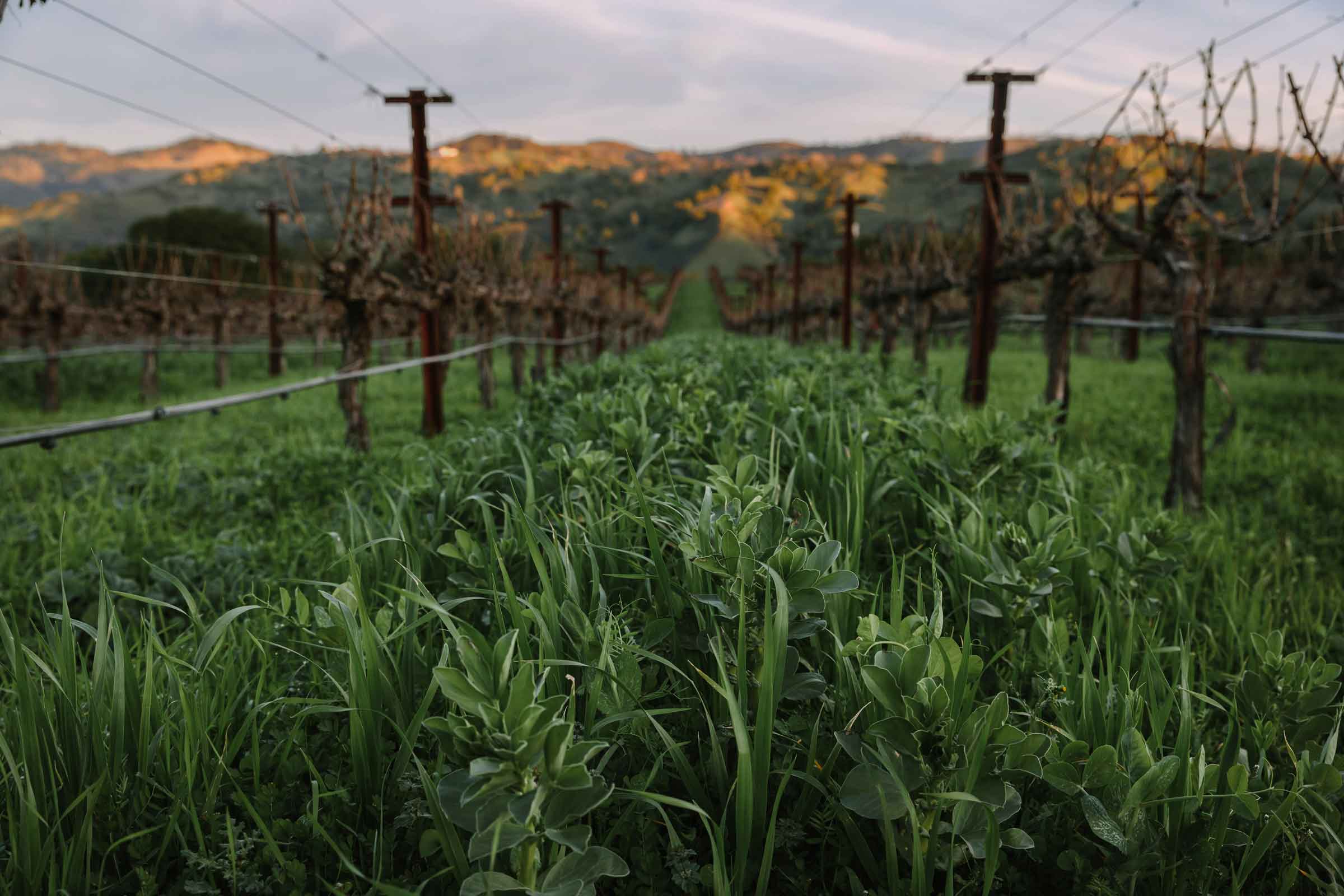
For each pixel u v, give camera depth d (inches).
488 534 117.7
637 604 106.8
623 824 78.8
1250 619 139.5
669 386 190.9
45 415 738.2
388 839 77.4
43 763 79.9
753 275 2605.8
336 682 88.4
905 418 186.7
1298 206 230.4
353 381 406.6
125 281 948.0
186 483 297.7
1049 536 113.7
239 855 75.5
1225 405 522.9
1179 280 273.1
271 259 987.9
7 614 160.7
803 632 85.0
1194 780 79.1
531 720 58.7
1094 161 308.2
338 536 139.3
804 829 81.8
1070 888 79.3
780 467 158.6
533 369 909.2
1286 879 78.0
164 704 90.7
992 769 74.0
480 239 677.3
